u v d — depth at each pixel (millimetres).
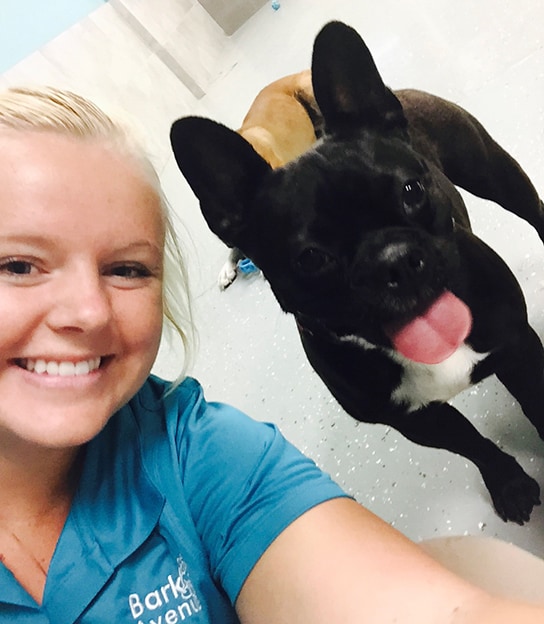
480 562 746
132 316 625
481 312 914
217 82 3463
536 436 1208
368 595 501
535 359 1006
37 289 570
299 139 1675
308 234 862
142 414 757
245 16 3781
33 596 645
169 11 3461
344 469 1407
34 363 596
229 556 612
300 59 3055
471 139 1210
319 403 1578
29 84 745
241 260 2117
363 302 871
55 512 696
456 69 2148
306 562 558
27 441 612
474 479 1229
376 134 900
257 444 678
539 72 1868
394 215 840
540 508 1109
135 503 689
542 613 407
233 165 939
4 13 2793
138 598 646
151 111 3182
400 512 1271
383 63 2484
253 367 1827
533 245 1476
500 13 2232
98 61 3039
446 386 965
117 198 603
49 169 564
